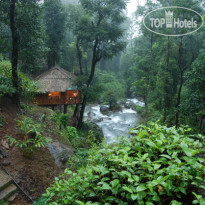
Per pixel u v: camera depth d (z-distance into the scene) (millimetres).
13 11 7676
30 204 4270
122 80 38688
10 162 5301
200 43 18047
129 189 1824
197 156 2658
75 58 28844
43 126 9086
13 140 5559
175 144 2414
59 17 20688
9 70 8766
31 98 10125
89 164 3195
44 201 3646
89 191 2320
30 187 4840
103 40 15227
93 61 16406
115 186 2057
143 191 1927
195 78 10375
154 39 15438
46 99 16156
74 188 2611
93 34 14008
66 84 16109
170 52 16156
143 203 1813
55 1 20391
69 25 19281
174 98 18703
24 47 8664
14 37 8039
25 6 7871
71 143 10523
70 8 18016
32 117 9500
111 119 21891
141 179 2178
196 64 10430
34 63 10758
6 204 3922
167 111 17766
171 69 17359
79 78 15812
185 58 18469
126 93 36250
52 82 15742
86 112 24000
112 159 2355
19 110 8938
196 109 10797
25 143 5645
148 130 2812
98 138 15219
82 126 16953
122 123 20500
